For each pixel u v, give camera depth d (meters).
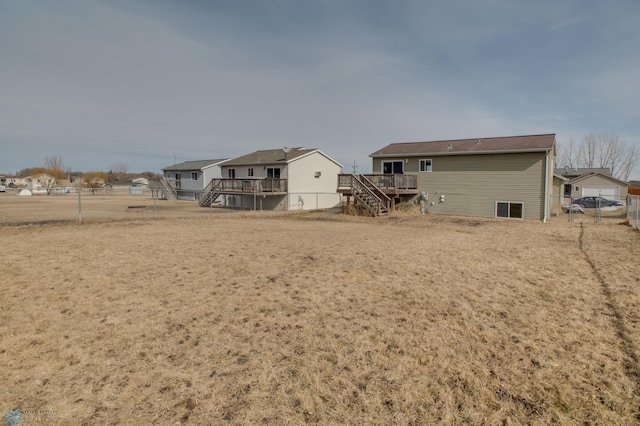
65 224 13.95
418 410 2.70
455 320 4.46
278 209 26.92
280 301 5.10
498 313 4.71
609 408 2.72
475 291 5.66
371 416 2.62
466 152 19.83
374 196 20.38
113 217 17.58
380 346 3.73
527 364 3.38
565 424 2.55
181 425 2.49
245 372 3.20
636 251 9.08
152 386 2.96
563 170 45.31
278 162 26.64
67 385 2.96
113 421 2.52
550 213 20.23
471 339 3.91
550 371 3.25
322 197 29.25
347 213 21.17
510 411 2.69
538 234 12.46
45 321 4.29
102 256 7.94
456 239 11.16
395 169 23.12
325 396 2.86
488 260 7.96
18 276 6.21
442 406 2.75
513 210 18.92
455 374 3.20
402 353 3.59
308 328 4.18
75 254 8.10
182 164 44.06
